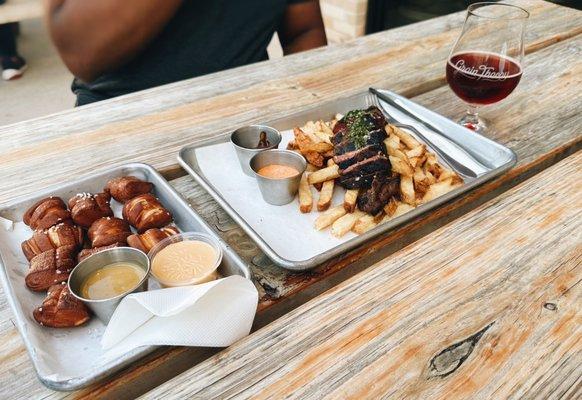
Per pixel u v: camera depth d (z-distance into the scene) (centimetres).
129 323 46
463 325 48
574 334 47
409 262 53
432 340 46
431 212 61
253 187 65
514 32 69
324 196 61
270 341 46
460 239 56
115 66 100
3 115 196
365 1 224
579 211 59
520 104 82
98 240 55
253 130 71
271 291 52
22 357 46
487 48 70
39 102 206
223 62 112
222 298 47
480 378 44
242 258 54
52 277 51
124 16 92
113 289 50
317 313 49
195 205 62
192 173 64
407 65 95
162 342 45
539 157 69
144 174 65
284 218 60
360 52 100
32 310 49
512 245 55
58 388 43
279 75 91
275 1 114
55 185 64
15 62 227
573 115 79
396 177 61
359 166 60
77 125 76
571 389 43
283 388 43
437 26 113
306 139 66
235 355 45
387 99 81
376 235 56
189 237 55
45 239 55
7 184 65
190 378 44
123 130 75
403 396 43
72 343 47
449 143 72
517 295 50
